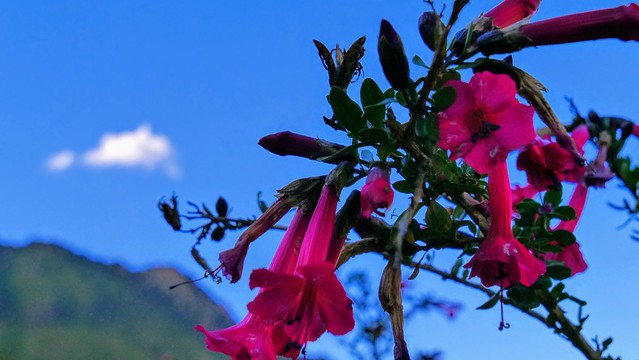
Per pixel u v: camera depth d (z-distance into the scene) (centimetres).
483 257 45
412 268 62
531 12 47
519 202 52
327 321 44
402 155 47
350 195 49
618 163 49
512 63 46
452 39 45
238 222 64
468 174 49
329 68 49
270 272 44
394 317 46
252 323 48
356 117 46
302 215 50
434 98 42
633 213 50
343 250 49
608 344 56
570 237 49
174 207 64
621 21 43
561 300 55
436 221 48
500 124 42
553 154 43
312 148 49
